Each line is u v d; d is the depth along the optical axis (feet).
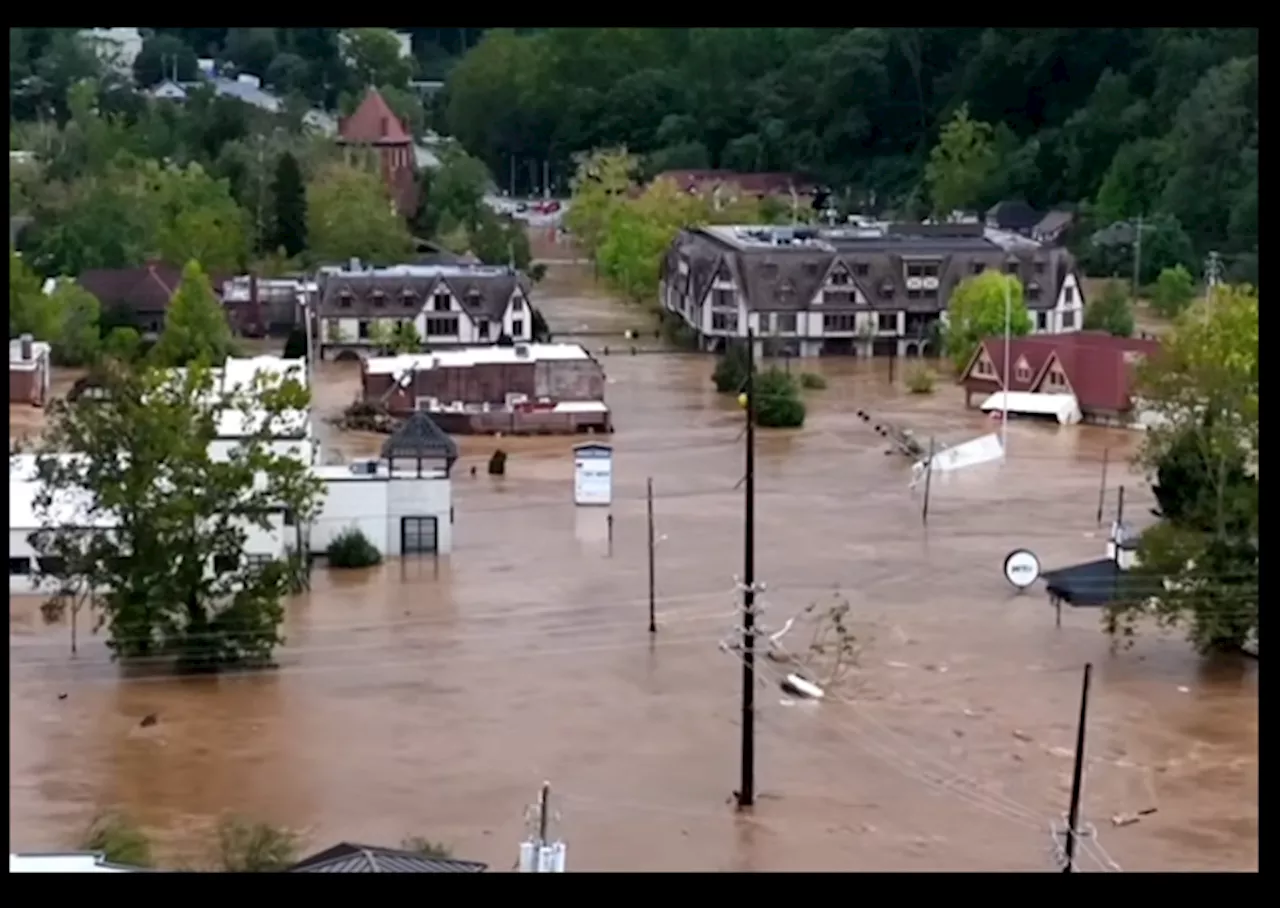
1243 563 181.47
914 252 379.55
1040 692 169.37
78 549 177.06
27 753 151.64
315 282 371.15
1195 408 192.85
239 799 142.41
